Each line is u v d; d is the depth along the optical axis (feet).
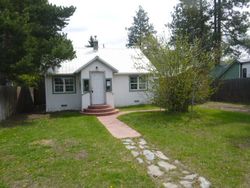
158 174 17.56
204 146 24.25
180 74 42.45
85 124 37.76
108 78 56.49
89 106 52.90
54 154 22.39
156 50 44.14
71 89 58.90
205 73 43.91
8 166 19.79
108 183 16.20
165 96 44.37
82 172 18.08
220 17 84.58
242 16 82.99
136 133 30.73
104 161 20.15
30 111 59.67
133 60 69.05
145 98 65.46
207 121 37.29
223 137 27.76
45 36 49.90
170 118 39.73
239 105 61.41
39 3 48.60
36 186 16.24
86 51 73.10
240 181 16.40
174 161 20.20
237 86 69.77
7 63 40.40
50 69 55.83
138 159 20.75
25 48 40.22
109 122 39.88
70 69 58.13
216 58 48.44
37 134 31.09
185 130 31.81
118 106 62.64
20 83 49.03
